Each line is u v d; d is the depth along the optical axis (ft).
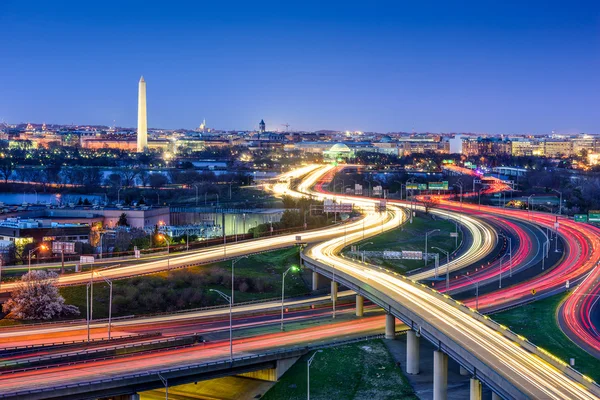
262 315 554.05
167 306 571.28
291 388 413.18
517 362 329.11
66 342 454.40
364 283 513.04
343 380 417.28
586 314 542.98
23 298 524.11
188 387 428.15
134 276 616.80
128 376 377.30
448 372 426.92
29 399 350.02
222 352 439.22
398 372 426.51
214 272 646.74
